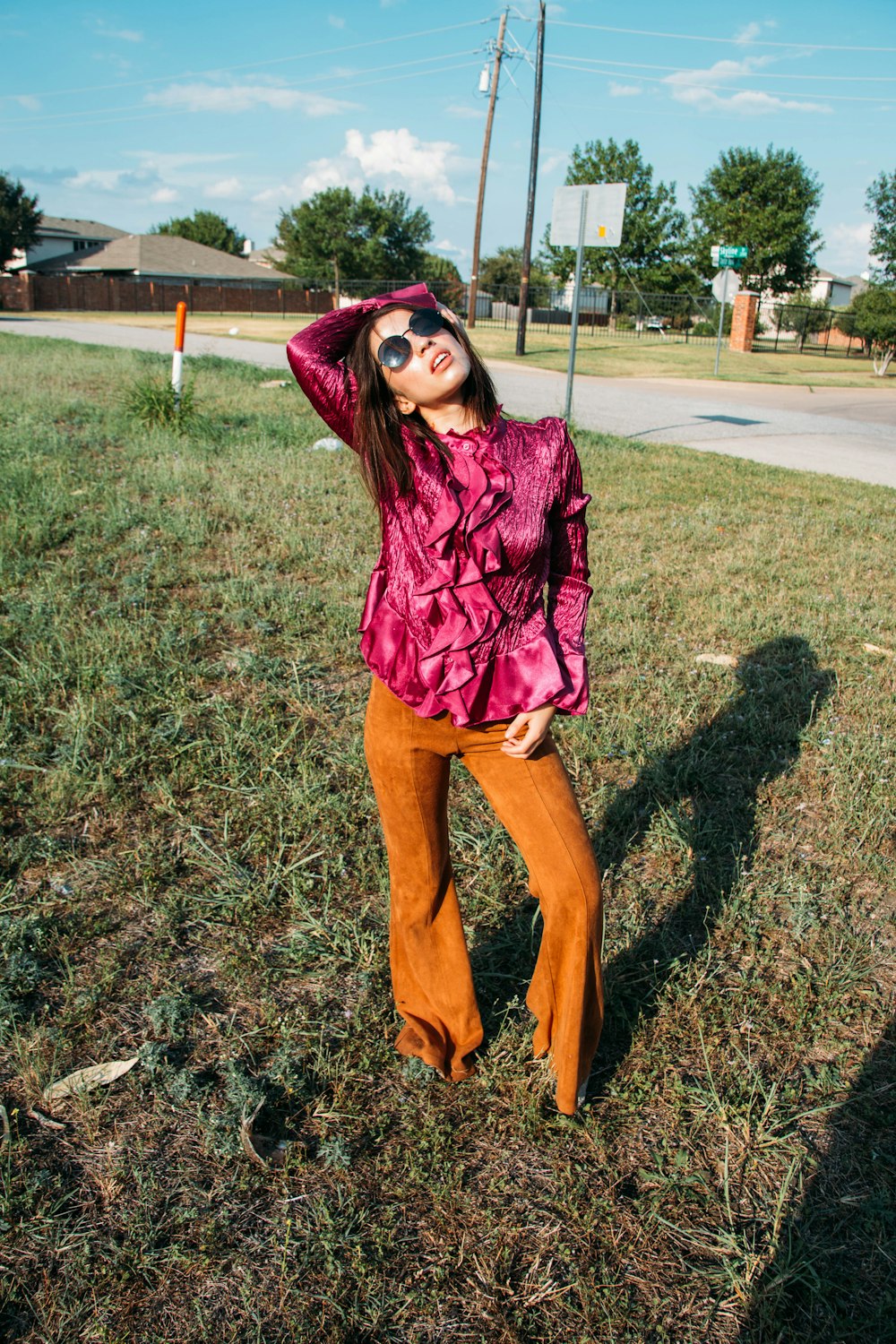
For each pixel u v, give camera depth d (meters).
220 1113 2.21
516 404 14.88
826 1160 2.19
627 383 21.72
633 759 3.79
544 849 2.03
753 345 40.28
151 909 2.89
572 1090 2.14
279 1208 2.02
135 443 8.95
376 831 3.29
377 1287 1.87
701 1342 1.81
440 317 1.80
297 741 3.87
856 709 4.34
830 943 2.86
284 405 11.70
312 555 6.06
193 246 73.81
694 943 2.87
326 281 65.31
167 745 3.73
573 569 2.03
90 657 4.40
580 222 10.90
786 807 3.57
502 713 1.92
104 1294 1.84
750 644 5.03
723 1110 2.27
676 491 8.63
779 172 49.91
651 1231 2.01
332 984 2.65
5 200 58.50
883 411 18.33
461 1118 2.27
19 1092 2.28
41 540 5.98
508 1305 1.86
